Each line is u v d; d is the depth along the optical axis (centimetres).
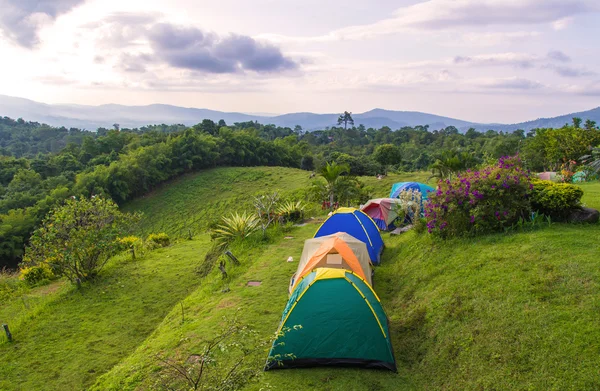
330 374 710
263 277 1296
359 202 2609
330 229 1394
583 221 925
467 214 1035
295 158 8338
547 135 3434
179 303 1305
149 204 5747
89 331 1247
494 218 987
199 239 2752
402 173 5503
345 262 961
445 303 791
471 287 791
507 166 1099
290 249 1625
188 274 1770
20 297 1725
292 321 759
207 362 515
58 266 1653
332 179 2594
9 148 13988
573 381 514
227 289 1235
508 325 648
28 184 5650
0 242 4150
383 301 964
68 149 8025
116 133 8150
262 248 1684
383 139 13962
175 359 820
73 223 1691
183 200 5741
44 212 4672
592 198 1229
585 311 607
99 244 1686
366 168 5456
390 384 661
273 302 1069
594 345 545
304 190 4478
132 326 1268
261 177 6262
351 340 730
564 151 2839
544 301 664
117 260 2028
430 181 3825
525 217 994
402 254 1220
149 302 1469
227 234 1872
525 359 580
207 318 1031
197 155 6800
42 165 6506
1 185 5822
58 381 973
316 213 2609
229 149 7300
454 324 721
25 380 988
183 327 1008
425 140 12631
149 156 6175
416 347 736
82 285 1680
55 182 5641
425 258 1038
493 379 576
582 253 757
